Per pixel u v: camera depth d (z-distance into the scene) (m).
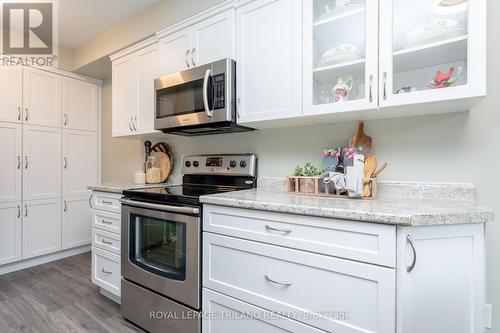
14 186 2.74
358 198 1.36
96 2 2.33
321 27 1.45
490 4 1.26
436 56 1.24
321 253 1.08
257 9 1.62
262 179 1.93
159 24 2.32
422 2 1.19
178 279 1.56
